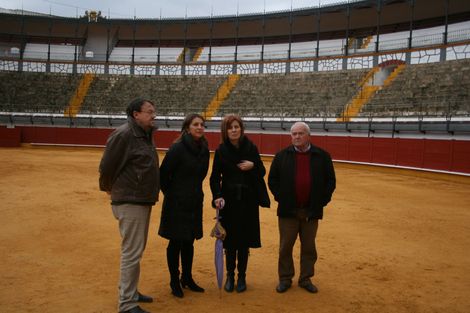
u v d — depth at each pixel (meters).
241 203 4.12
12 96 31.19
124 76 33.22
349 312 3.74
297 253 5.61
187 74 33.03
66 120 29.78
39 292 4.02
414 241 6.47
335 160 22.34
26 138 29.27
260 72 31.09
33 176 13.60
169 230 3.83
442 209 9.59
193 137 3.94
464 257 5.65
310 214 4.04
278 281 4.52
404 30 31.44
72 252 5.42
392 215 8.65
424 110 20.66
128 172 3.43
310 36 35.78
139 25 36.69
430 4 27.77
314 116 24.95
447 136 17.86
